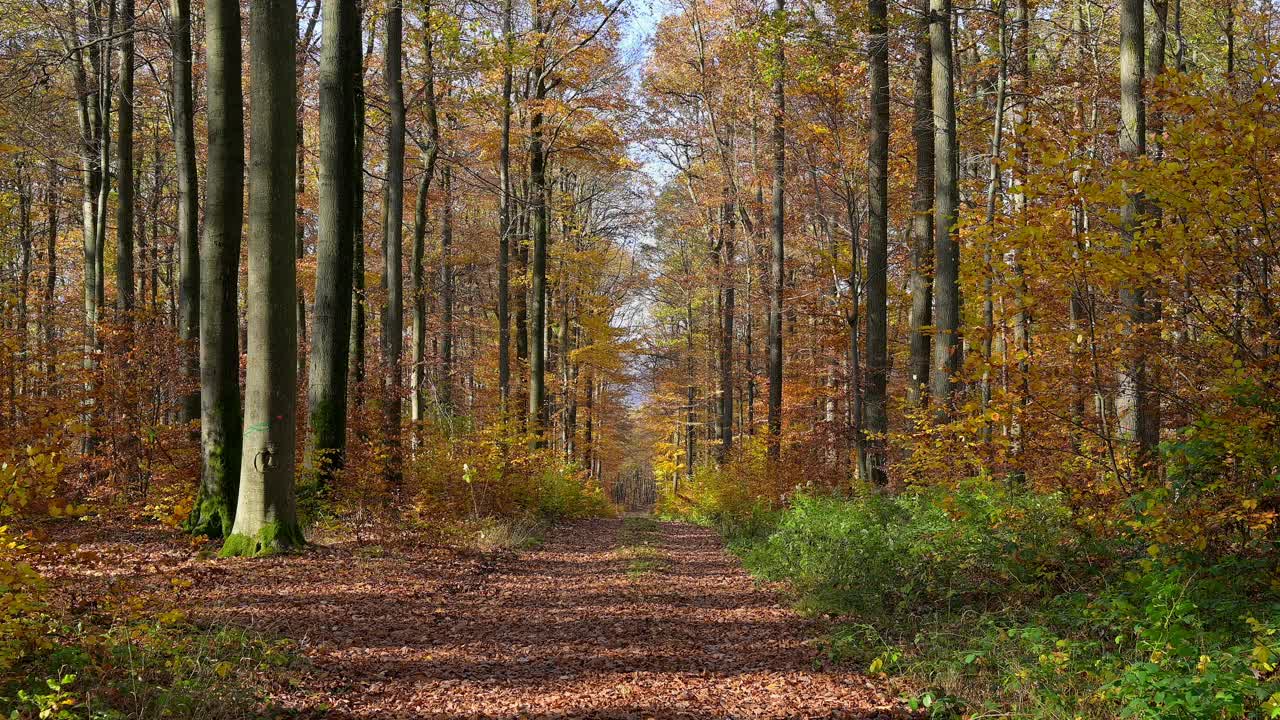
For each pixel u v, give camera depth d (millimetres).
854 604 8078
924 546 8438
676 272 34781
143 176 26891
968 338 7566
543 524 18062
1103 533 7152
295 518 10414
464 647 6992
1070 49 19312
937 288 14734
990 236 6938
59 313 18703
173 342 13727
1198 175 5871
